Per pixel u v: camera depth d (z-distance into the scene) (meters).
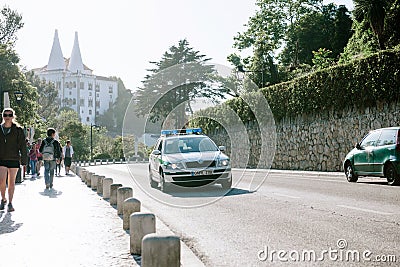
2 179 11.60
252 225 9.23
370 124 25.06
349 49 40.44
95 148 99.38
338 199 12.79
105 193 15.04
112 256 6.80
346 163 19.14
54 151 19.17
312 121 30.73
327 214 10.12
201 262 6.40
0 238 8.24
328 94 28.41
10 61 52.12
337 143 28.05
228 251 7.16
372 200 12.31
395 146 16.36
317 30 58.25
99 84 195.38
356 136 26.25
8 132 11.57
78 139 96.00
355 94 25.84
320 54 45.31
